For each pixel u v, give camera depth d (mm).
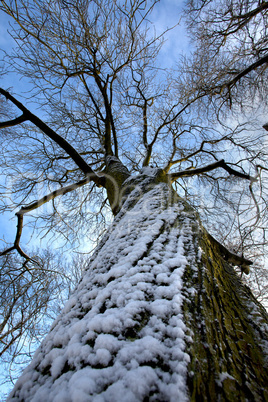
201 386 687
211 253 1782
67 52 5082
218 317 1097
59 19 4449
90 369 750
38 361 988
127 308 965
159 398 621
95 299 1140
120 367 724
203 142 6348
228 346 983
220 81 5727
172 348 771
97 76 5719
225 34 5273
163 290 1054
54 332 1116
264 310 1573
